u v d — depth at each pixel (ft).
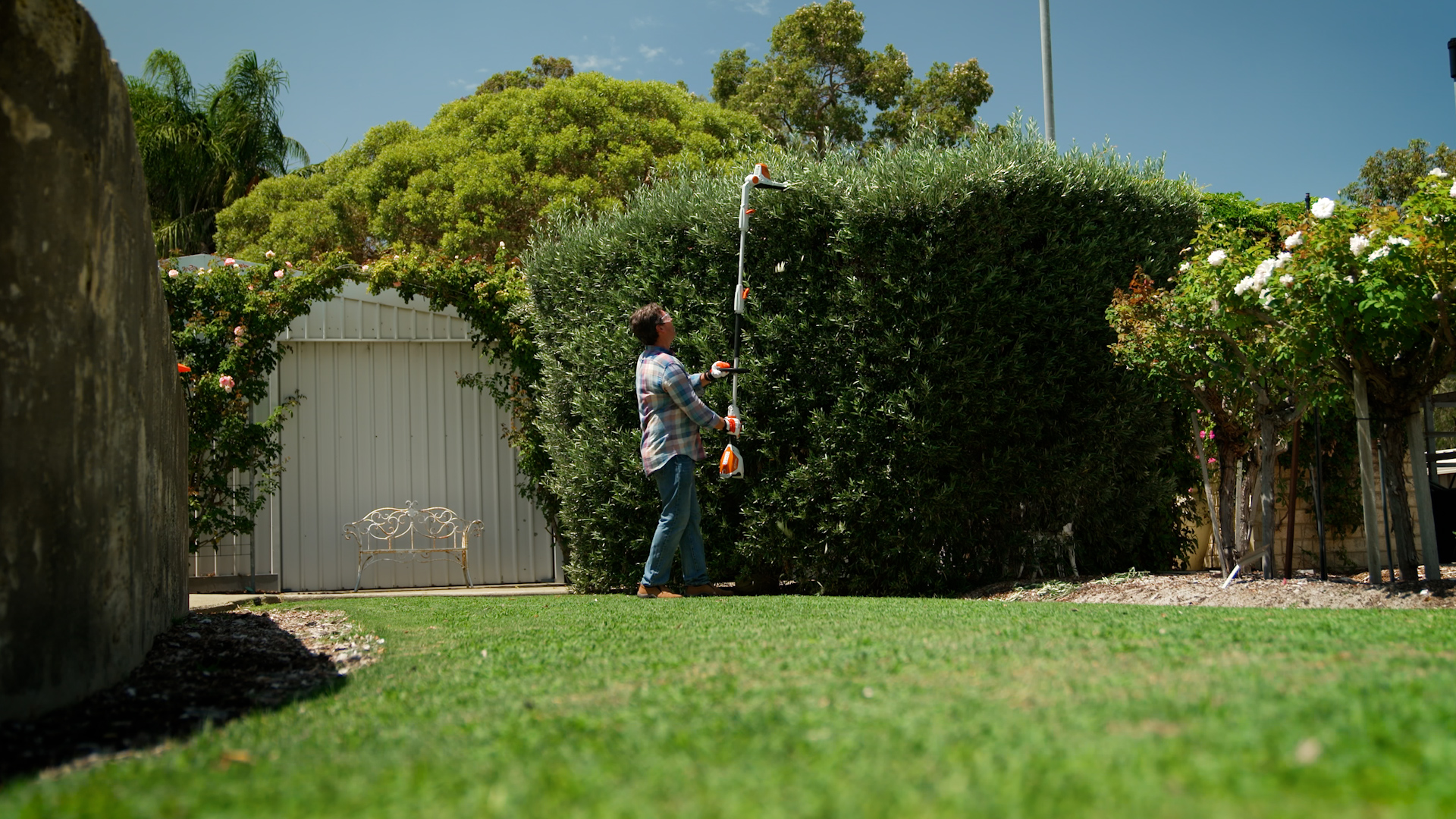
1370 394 16.94
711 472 22.40
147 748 7.06
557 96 60.18
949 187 20.51
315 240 64.28
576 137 58.85
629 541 23.63
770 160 22.93
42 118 8.80
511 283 28.32
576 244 24.73
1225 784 3.92
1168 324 18.56
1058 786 4.02
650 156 58.39
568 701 7.23
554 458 25.38
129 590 10.81
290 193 69.77
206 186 76.64
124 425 10.80
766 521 21.62
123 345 10.85
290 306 27.53
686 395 20.06
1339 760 4.26
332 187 68.44
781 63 78.89
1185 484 24.58
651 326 20.68
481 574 28.66
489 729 6.28
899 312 20.85
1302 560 25.72
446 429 28.84
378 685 9.07
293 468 28.07
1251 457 19.31
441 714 7.20
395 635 13.76
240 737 6.84
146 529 11.96
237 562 27.66
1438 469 22.35
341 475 28.32
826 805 3.95
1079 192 21.06
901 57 79.56
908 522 20.97
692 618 13.93
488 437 28.99
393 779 4.93
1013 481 21.43
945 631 10.48
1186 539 24.22
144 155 72.59
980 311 20.48
